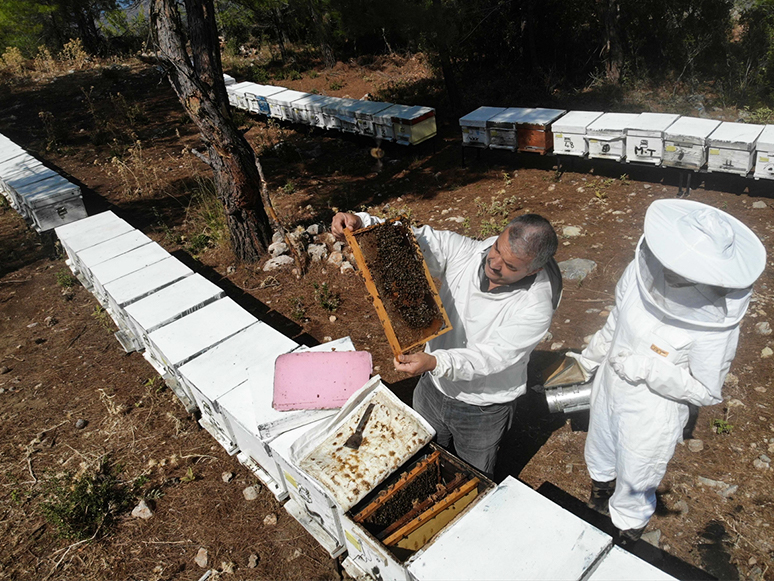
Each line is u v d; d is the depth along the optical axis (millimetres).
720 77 12297
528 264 2738
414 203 8680
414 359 2742
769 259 6152
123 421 5004
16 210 9703
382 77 15977
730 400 4500
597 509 3828
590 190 8188
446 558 2441
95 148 12609
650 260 2922
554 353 5246
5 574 3789
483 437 3391
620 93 12188
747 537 3557
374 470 2934
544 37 14094
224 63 18484
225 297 5203
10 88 17125
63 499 4160
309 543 3832
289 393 3566
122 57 19844
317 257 7078
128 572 3744
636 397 3016
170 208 9367
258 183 6793
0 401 5418
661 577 2346
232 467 4469
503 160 9727
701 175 8016
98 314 6605
